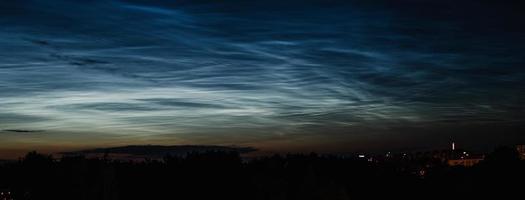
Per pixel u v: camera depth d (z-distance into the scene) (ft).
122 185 150.41
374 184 187.21
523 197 178.19
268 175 141.69
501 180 185.57
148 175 155.94
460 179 193.16
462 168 202.69
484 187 187.52
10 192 129.70
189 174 157.38
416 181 197.67
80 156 129.59
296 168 146.51
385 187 188.55
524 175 185.06
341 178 173.17
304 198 130.82
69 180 125.70
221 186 153.28
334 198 130.11
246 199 145.89
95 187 125.29
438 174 203.10
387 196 186.39
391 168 201.87
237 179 153.07
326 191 130.11
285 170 146.20
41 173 130.41
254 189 140.46
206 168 157.69
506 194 181.47
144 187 153.38
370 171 192.03
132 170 156.35
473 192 187.52
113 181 127.85
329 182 130.93
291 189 135.44
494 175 188.24
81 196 124.36
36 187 129.08
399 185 192.95
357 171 187.11
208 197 153.48
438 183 197.16
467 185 189.37
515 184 182.70
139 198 151.84
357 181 181.47
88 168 126.62
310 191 130.31
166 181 154.81
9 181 131.03
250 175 149.07
